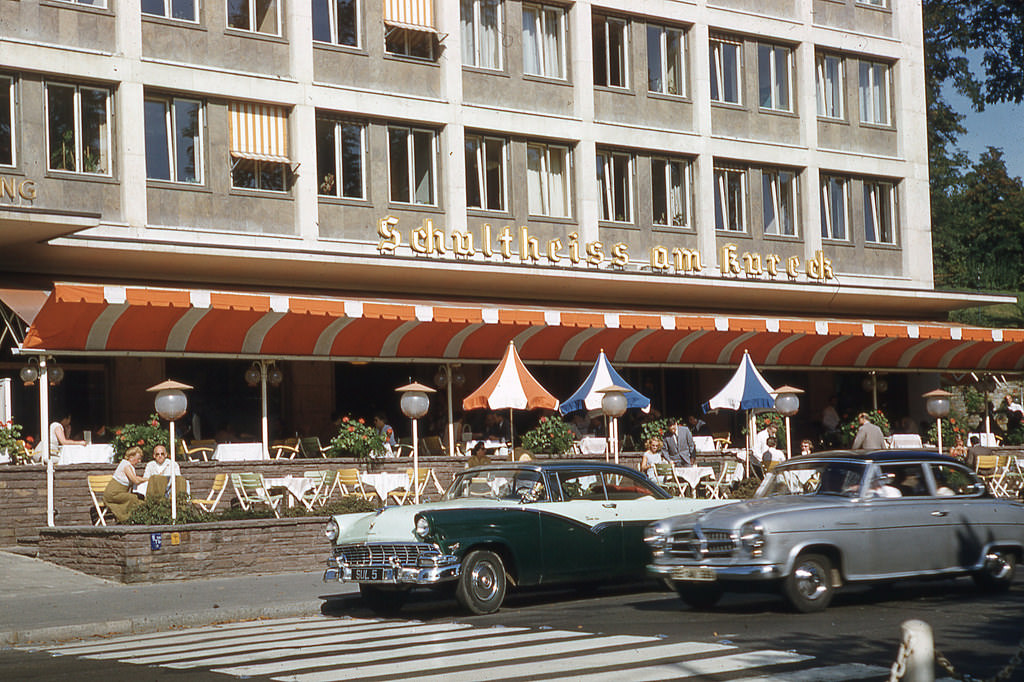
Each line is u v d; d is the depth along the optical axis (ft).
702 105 112.16
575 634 39.45
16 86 79.46
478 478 50.90
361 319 85.15
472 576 46.42
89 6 82.38
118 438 74.74
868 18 125.70
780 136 117.91
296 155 90.33
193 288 84.12
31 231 72.84
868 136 124.77
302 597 52.70
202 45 86.84
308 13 91.04
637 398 84.99
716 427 117.60
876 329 108.58
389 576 46.37
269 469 74.13
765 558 42.63
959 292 125.90
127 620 46.93
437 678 31.60
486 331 92.12
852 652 34.32
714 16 113.19
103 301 72.64
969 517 47.65
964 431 116.47
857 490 45.70
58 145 80.94
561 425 86.02
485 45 100.78
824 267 117.50
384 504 73.46
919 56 128.98
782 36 117.80
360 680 31.71
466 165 99.25
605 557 50.03
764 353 109.81
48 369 81.76
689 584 45.44
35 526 68.33
